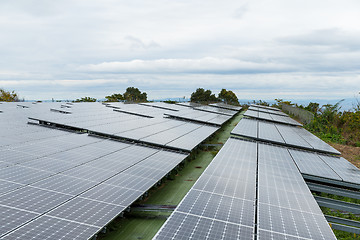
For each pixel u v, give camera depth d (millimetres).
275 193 10453
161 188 13906
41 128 19125
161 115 34406
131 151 15453
